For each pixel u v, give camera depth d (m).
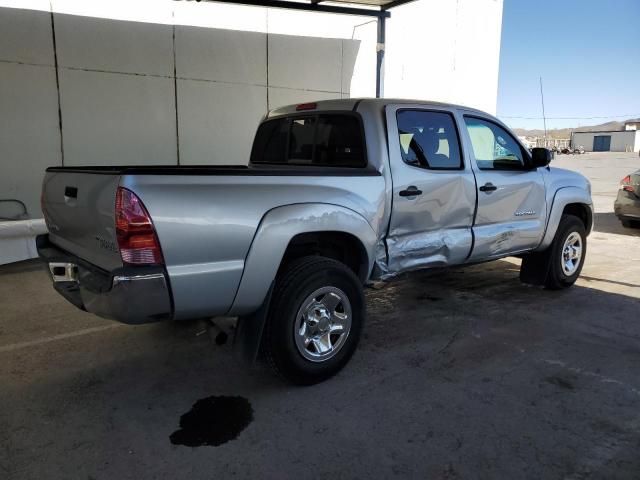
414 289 5.98
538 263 5.79
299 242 3.66
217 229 3.05
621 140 83.69
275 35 9.53
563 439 2.97
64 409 3.28
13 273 6.55
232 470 2.68
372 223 3.83
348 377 3.73
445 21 11.32
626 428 3.09
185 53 8.76
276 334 3.39
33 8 7.53
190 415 3.22
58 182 3.56
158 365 3.94
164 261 2.90
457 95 11.88
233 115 9.39
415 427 3.09
